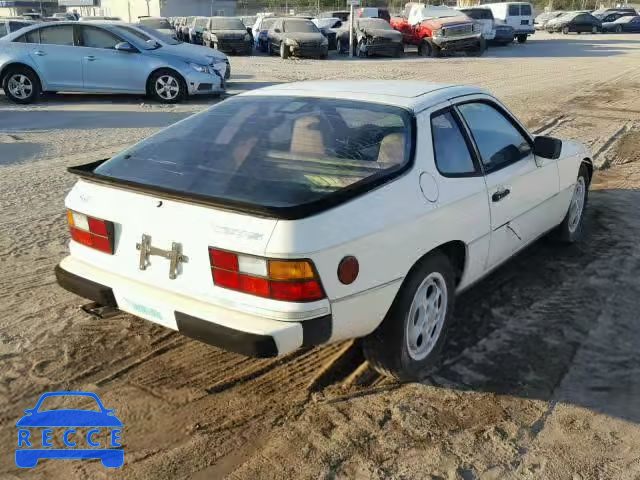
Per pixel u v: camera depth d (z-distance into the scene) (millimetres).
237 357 3588
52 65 12359
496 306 4223
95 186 3195
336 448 2846
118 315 4027
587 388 3324
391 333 3109
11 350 3586
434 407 3148
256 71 18812
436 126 3484
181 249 2848
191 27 27109
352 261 2758
